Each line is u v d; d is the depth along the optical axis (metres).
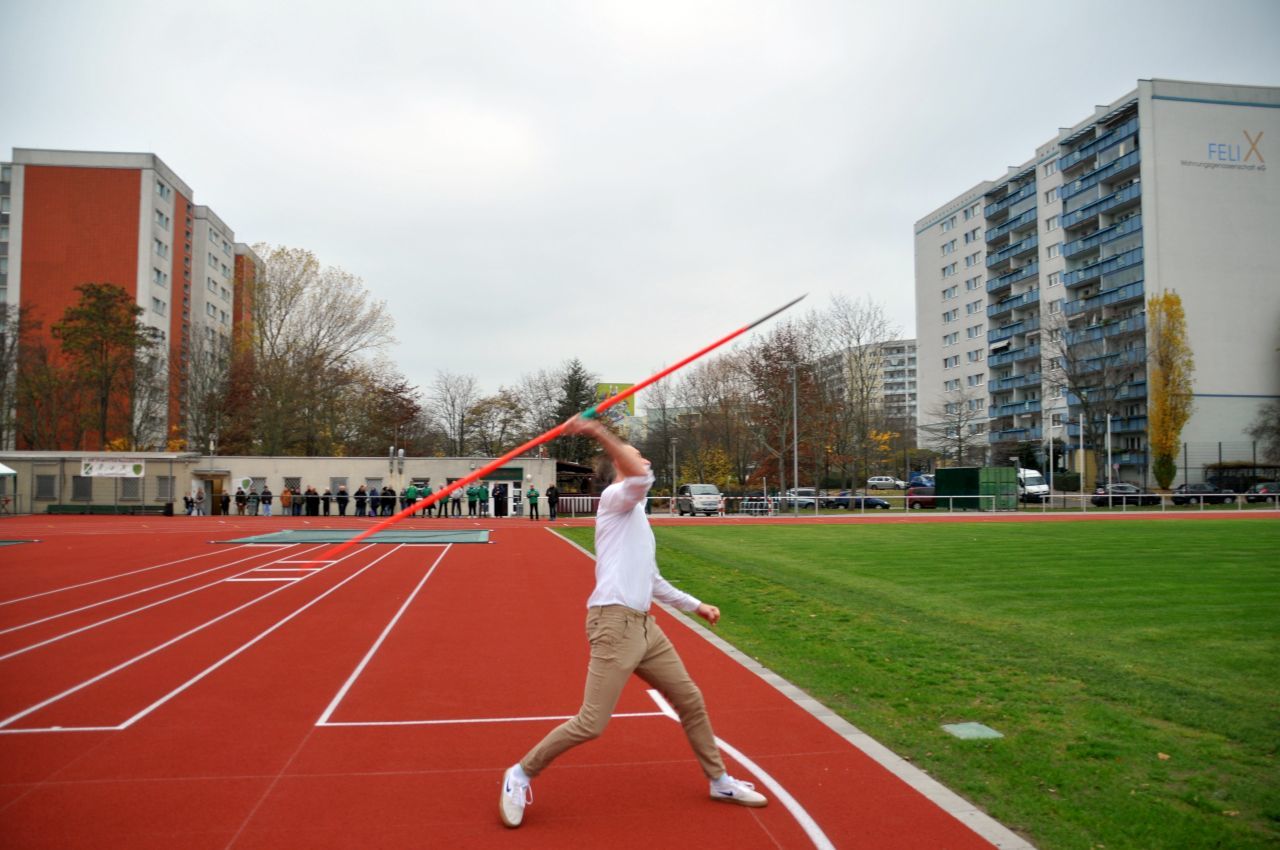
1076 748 5.43
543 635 9.74
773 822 4.34
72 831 4.19
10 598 12.66
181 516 40.50
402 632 9.91
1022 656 8.05
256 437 51.38
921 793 4.74
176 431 56.53
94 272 62.28
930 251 86.19
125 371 49.91
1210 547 19.05
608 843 4.08
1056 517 36.75
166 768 5.14
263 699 6.82
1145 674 7.31
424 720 6.22
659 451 73.56
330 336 51.84
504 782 4.36
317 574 15.95
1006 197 74.38
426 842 4.08
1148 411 55.59
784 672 7.71
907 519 36.12
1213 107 58.25
